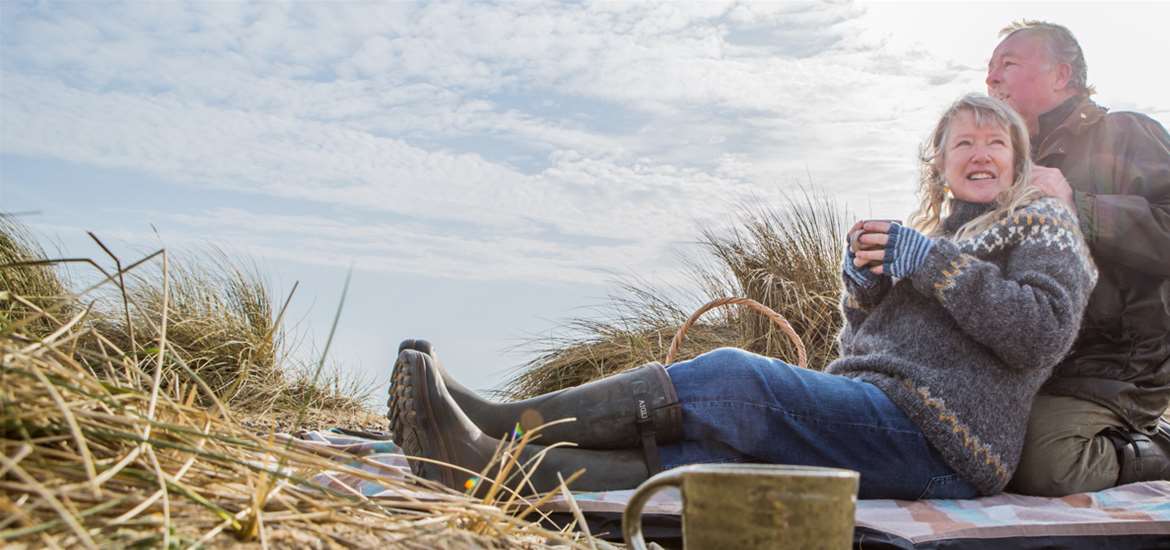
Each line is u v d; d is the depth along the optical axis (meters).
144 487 0.87
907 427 2.05
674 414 2.01
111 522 0.77
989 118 2.27
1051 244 2.11
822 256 5.04
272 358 5.42
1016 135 2.28
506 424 2.15
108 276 1.09
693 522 0.88
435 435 1.92
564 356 5.40
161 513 0.84
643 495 0.96
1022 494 2.23
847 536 0.87
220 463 0.99
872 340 2.21
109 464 0.86
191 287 5.70
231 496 0.93
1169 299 2.30
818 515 0.84
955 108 2.34
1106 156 2.47
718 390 2.02
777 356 4.71
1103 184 2.46
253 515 0.87
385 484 1.09
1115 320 2.34
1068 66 2.64
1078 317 2.08
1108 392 2.27
